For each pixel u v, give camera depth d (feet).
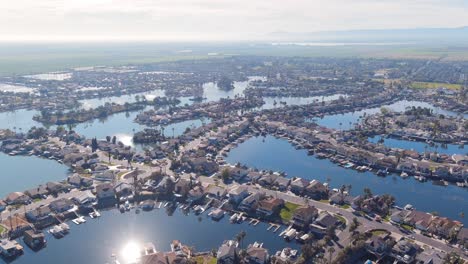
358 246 641.40
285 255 639.35
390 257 640.17
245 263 620.49
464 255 634.02
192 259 621.31
